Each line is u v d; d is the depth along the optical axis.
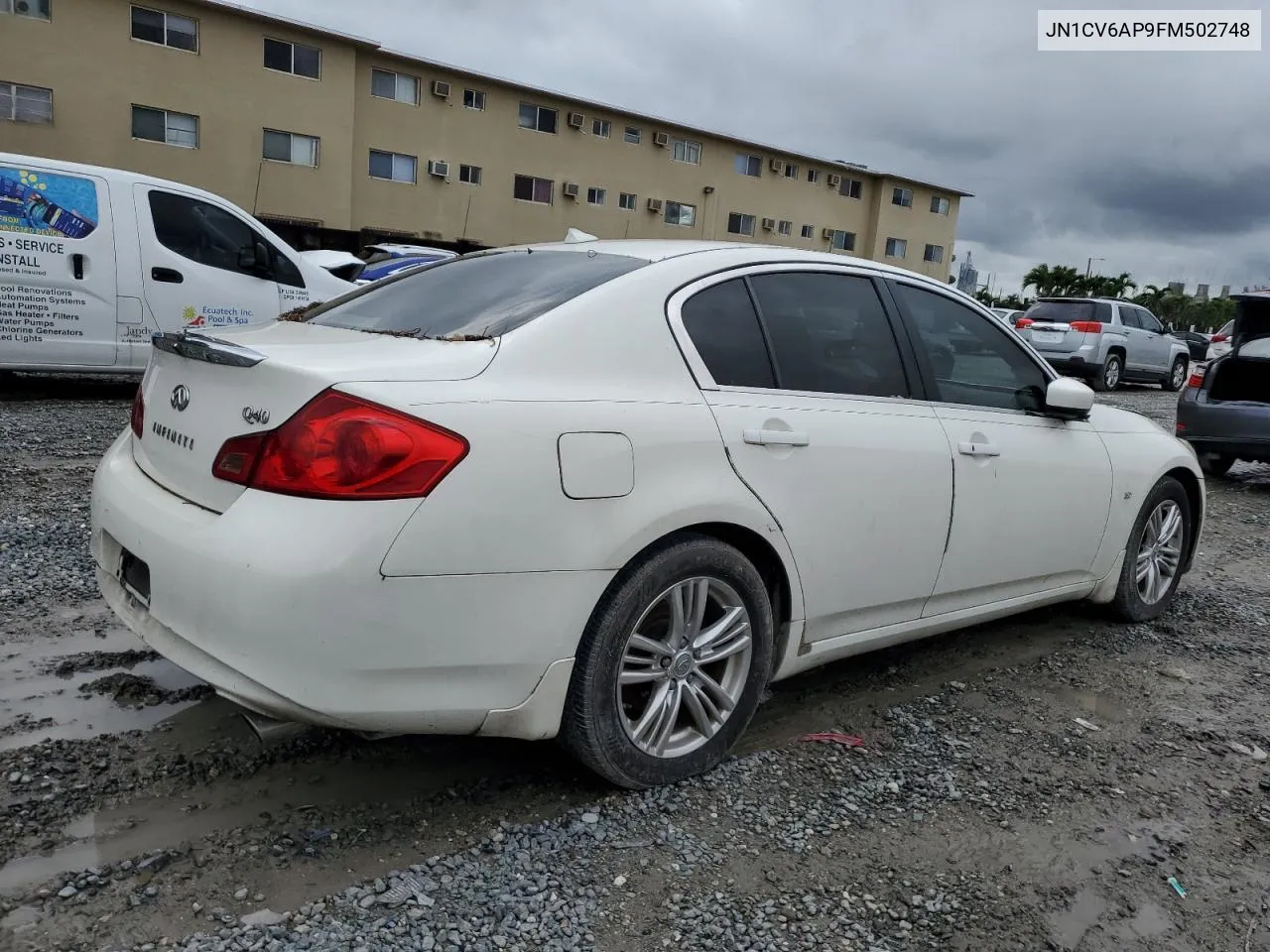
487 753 2.87
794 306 3.11
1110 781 3.01
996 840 2.63
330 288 9.44
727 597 2.77
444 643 2.20
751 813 2.66
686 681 2.72
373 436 2.11
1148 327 19.61
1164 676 3.95
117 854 2.25
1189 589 5.35
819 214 42.84
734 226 39.97
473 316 2.68
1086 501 4.01
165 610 2.29
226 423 2.29
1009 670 3.91
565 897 2.23
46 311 7.74
